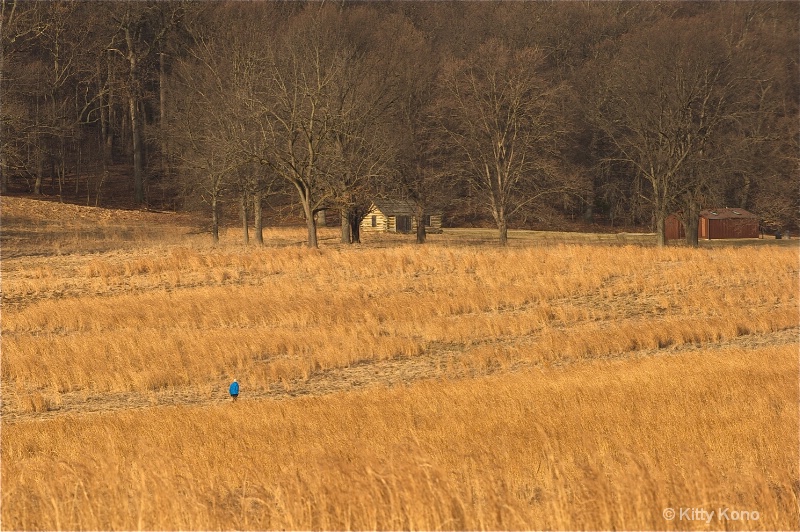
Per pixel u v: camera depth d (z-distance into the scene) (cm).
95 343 10212
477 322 11500
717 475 3950
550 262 15812
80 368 9294
